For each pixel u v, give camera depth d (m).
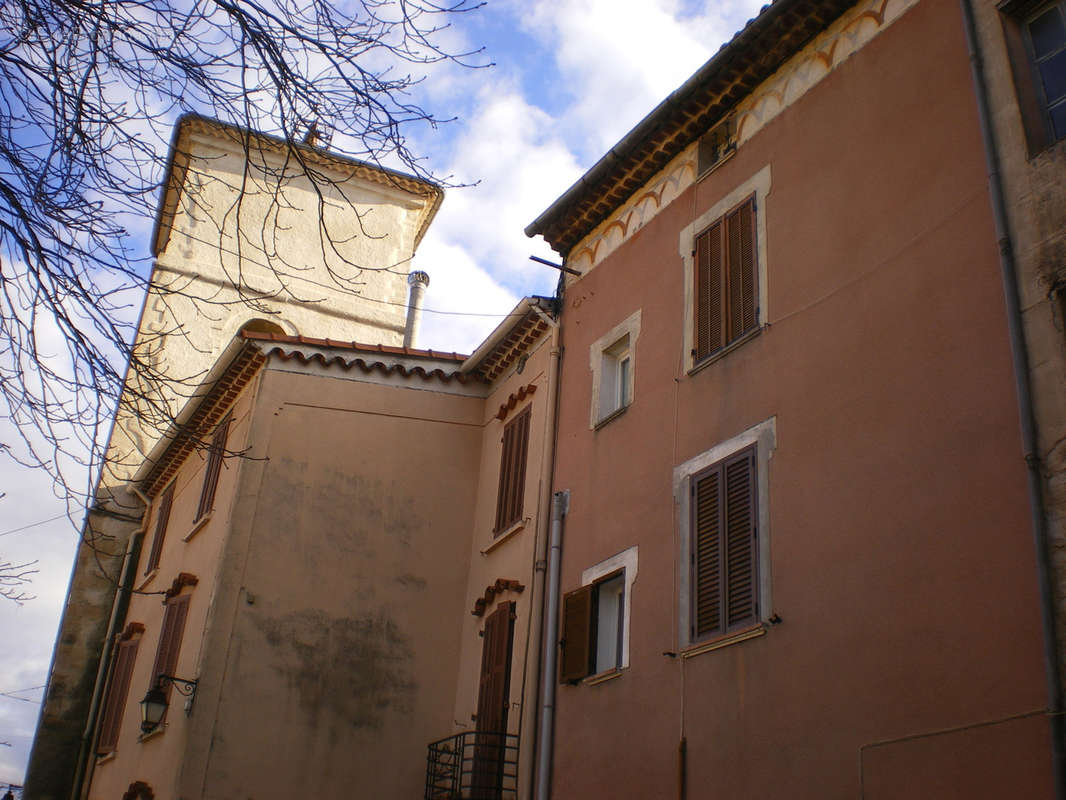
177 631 17.86
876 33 12.13
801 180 12.54
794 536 10.87
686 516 12.48
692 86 14.01
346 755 15.80
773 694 10.48
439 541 17.67
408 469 18.06
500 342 17.89
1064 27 10.00
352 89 7.29
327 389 18.31
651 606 12.57
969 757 8.46
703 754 11.08
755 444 11.80
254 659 15.95
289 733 15.66
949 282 10.05
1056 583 8.20
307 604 16.56
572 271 16.62
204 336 27.70
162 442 21.94
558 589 14.41
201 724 15.32
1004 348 9.28
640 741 12.02
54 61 6.75
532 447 16.48
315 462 17.66
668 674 11.95
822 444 10.91
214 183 29.20
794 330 11.81
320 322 29.38
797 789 9.86
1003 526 8.80
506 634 15.32
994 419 9.17
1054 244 9.12
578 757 12.95
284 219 30.03
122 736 19.61
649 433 13.67
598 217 16.52
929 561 9.34
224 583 16.34
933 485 9.54
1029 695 8.17
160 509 23.03
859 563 10.02
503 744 14.18
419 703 16.45
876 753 9.22
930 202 10.59
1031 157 9.62
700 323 13.44
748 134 13.78
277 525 16.98
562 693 13.69
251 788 15.16
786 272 12.25
